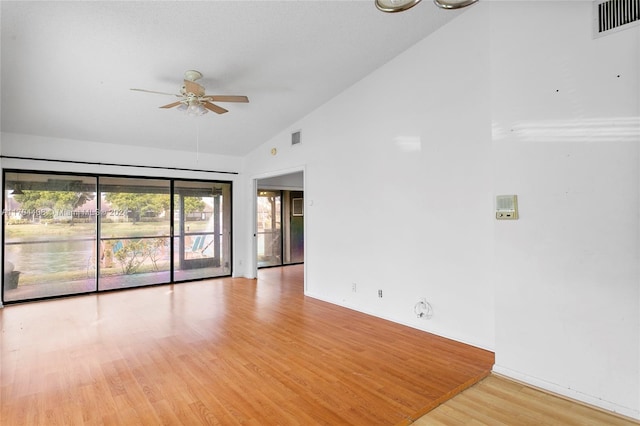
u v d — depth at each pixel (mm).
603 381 2389
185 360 3174
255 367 3025
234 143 6688
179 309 4879
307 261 5688
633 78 2268
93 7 2967
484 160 3340
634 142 2271
